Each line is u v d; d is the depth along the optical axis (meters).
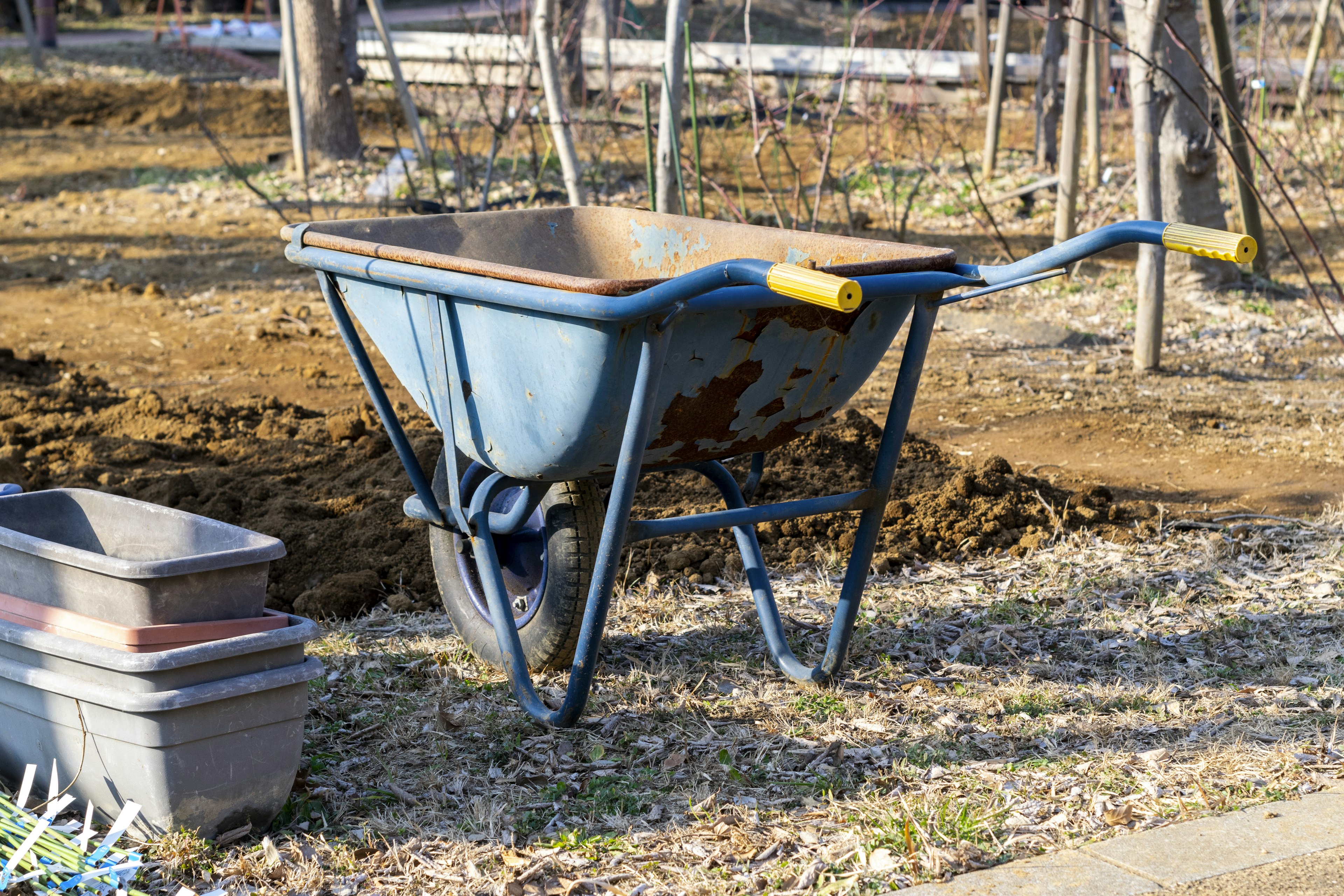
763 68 16.83
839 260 3.70
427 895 2.89
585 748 3.63
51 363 7.98
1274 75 12.72
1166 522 5.47
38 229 11.99
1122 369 8.02
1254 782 3.31
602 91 15.75
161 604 2.93
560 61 12.29
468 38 16.58
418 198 11.77
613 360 3.15
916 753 3.56
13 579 3.21
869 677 4.11
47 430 6.53
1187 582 4.84
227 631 3.01
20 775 3.28
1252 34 14.20
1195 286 9.41
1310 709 3.78
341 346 8.64
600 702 3.91
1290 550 5.13
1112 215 11.41
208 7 29.48
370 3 11.73
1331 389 7.52
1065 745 3.60
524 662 3.80
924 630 4.47
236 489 5.70
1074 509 5.56
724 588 4.86
